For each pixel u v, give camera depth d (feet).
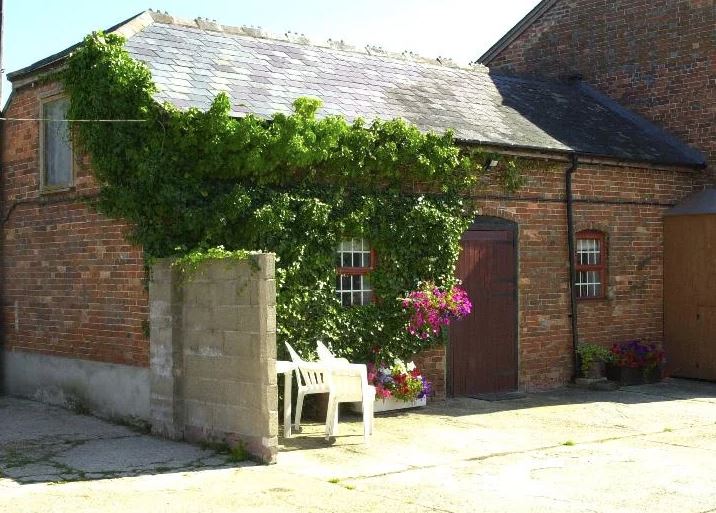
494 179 44.09
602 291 49.93
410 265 40.45
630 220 50.67
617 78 58.34
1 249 44.83
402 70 48.85
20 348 43.39
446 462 29.19
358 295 39.68
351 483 26.23
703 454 30.71
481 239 43.73
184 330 32.07
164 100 34.42
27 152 42.45
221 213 34.47
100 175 36.09
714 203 50.80
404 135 39.34
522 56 64.64
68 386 39.63
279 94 39.27
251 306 28.86
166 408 32.53
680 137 54.70
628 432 34.81
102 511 23.04
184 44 40.75
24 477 26.66
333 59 46.29
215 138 33.88
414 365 39.47
